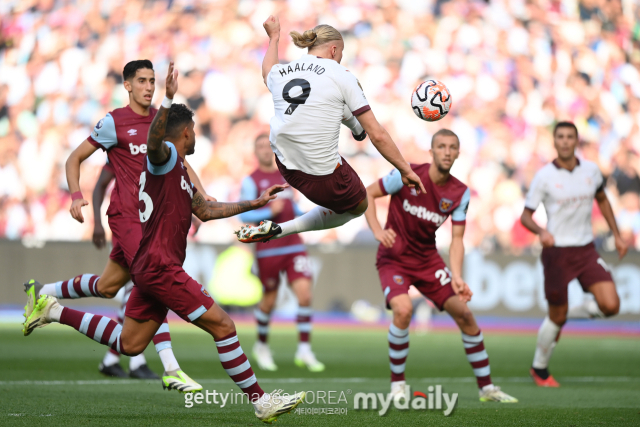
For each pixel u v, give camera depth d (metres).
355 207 10.89
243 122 57.12
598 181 17.33
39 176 55.91
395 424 10.31
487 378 13.69
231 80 58.62
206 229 49.09
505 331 36.72
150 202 9.74
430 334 35.69
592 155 58.19
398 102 58.62
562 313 16.69
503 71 59.91
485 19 61.59
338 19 61.38
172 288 9.66
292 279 21.30
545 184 17.11
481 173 55.44
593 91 60.31
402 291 13.82
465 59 60.16
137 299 10.08
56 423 9.60
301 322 20.95
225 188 54.66
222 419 10.35
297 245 21.45
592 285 16.83
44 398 12.34
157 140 9.32
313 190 10.47
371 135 10.04
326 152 10.23
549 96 59.62
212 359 21.25
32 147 57.47
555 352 26.70
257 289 39.06
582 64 61.19
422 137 57.12
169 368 12.04
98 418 10.13
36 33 61.12
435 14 61.59
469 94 59.16
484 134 57.06
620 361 23.66
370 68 59.72
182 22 61.06
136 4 61.59
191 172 13.13
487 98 59.06
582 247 17.00
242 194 22.17
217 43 60.25
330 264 39.00
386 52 60.31
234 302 38.81
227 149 56.28
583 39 61.91
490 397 13.62
